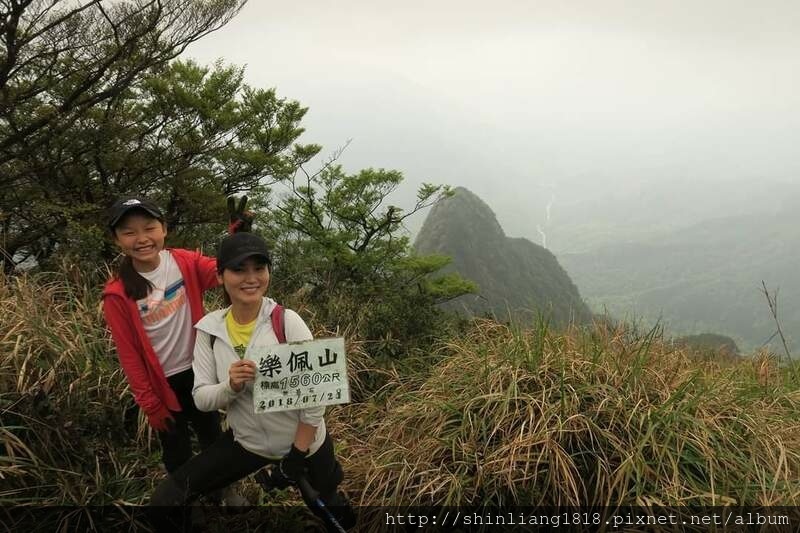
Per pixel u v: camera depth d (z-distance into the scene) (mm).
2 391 3156
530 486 3053
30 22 6145
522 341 3898
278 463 2611
